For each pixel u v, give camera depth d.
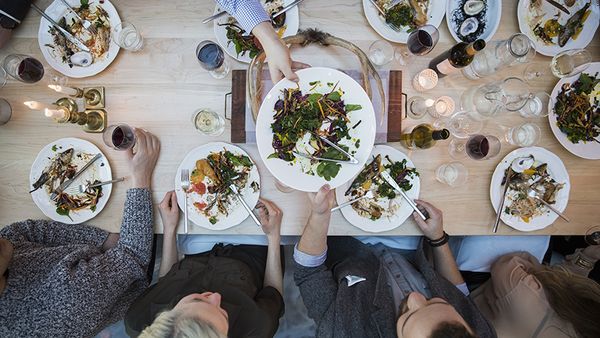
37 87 1.18
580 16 1.20
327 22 1.21
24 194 1.19
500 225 1.22
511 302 1.21
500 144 1.18
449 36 1.22
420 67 1.21
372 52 1.19
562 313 1.04
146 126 1.19
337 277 1.23
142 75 1.19
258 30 1.03
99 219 1.19
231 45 1.17
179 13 1.20
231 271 1.22
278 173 1.05
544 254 1.41
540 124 1.22
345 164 1.06
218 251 1.38
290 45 1.16
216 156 1.17
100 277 1.06
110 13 1.18
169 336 0.83
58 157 1.17
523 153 1.19
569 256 1.42
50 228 1.16
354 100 1.08
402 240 1.43
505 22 1.22
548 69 1.23
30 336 0.98
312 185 1.05
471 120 1.21
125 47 1.18
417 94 1.21
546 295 1.11
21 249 1.11
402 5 1.19
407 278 1.25
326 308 1.15
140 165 1.15
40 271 1.06
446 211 1.22
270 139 1.07
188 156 1.16
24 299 1.00
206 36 1.20
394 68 1.20
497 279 1.31
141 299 1.09
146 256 1.16
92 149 1.18
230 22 1.17
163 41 1.20
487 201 1.22
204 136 1.20
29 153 1.19
